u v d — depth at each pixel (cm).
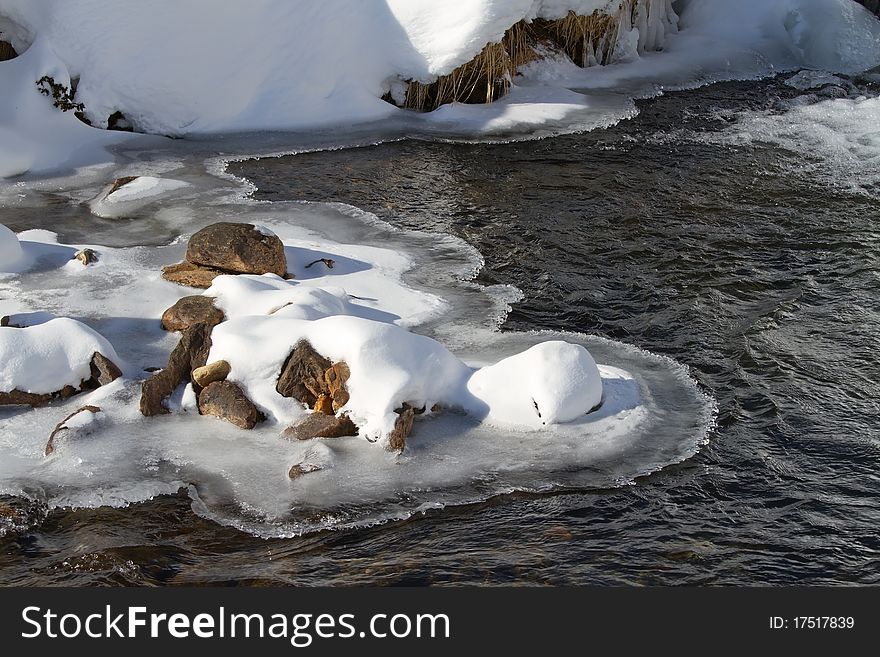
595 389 671
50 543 552
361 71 1384
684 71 1611
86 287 846
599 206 1083
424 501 586
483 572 532
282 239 966
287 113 1346
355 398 648
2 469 611
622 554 547
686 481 610
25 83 1236
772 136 1325
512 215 1057
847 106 1453
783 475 619
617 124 1369
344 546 551
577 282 896
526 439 646
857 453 643
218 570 532
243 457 626
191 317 761
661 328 813
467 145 1285
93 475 606
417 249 965
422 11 1366
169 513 576
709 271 921
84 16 1256
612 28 1596
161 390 675
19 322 749
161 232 996
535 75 1511
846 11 1722
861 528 571
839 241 990
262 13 1351
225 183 1139
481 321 816
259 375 680
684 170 1198
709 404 698
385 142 1291
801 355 770
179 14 1302
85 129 1255
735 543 557
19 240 934
